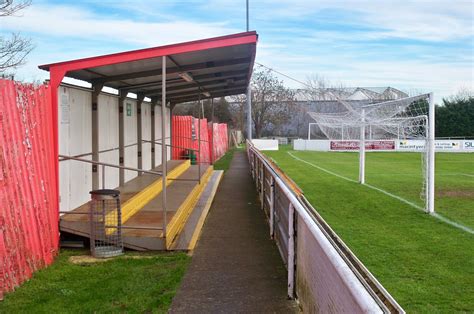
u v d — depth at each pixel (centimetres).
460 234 902
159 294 523
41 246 608
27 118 587
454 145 3741
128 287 541
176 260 656
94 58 689
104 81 871
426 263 704
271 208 805
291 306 493
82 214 733
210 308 488
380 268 677
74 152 784
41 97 635
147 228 702
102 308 480
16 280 533
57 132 685
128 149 1139
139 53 704
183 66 927
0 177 507
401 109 2138
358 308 249
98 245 705
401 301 547
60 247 707
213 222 925
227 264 642
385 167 2425
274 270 616
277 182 677
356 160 2898
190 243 738
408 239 859
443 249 786
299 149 3997
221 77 1192
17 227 539
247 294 528
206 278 583
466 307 530
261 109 5269
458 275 646
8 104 538
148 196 1009
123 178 1056
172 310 482
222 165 2305
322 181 1775
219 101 4875
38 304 488
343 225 983
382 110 2362
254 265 638
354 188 1571
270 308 488
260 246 739
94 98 873
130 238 700
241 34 711
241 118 5444
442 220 1039
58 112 712
